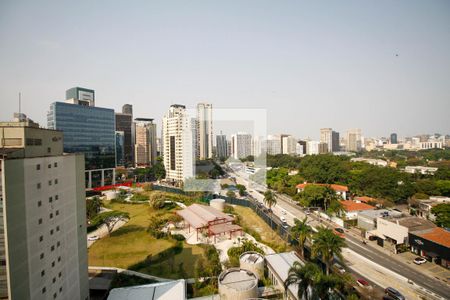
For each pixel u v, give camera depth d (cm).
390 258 5669
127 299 3853
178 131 14212
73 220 3959
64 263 3678
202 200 10819
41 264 3167
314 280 3456
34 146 3328
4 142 3120
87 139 13838
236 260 5388
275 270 4581
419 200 9375
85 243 4316
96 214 8381
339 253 4462
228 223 7444
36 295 3056
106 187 13888
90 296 4619
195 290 4522
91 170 14025
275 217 8625
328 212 8406
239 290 3900
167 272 5159
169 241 6731
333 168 12781
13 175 2758
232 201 10562
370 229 7212
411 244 5909
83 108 13662
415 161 19838
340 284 3647
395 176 10512
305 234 5334
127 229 7694
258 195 12088
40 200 3186
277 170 15125
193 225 7206
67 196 3806
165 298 3862
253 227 7800
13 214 2739
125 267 5403
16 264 2764
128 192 13112
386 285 4625
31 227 3012
